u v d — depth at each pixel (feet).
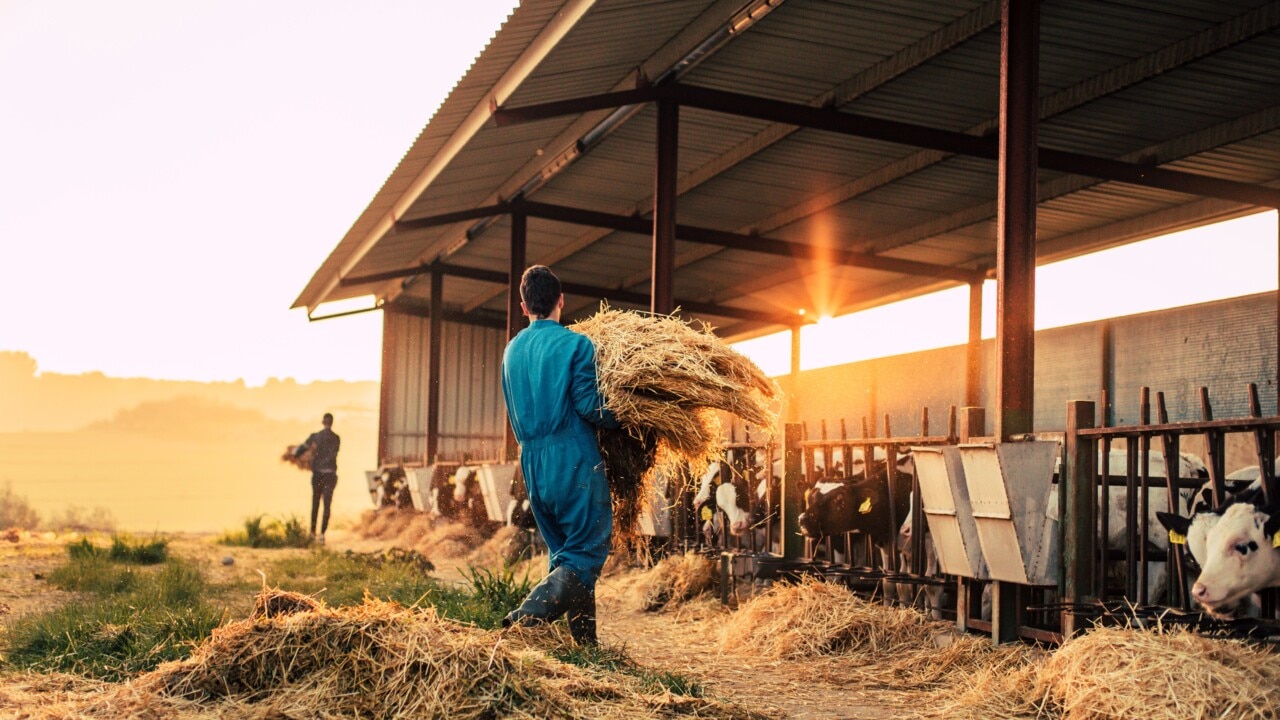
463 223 59.77
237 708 11.51
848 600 20.38
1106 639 13.88
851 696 16.03
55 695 12.86
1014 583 19.03
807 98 38.81
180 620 17.57
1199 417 40.55
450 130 39.78
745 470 29.48
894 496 24.36
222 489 178.91
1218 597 15.14
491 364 87.10
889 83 35.96
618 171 49.37
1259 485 15.94
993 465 18.61
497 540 43.32
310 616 12.60
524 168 48.29
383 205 50.08
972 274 59.57
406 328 84.38
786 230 56.39
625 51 33.63
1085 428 18.33
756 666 18.60
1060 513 18.53
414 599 22.70
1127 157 42.06
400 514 61.87
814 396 64.23
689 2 30.53
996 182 46.62
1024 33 20.72
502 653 12.26
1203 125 38.47
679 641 21.81
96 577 26.50
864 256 58.03
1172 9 30.14
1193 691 12.39
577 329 18.31
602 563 16.48
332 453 53.72
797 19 32.27
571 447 16.43
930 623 20.15
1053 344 48.08
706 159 47.21
